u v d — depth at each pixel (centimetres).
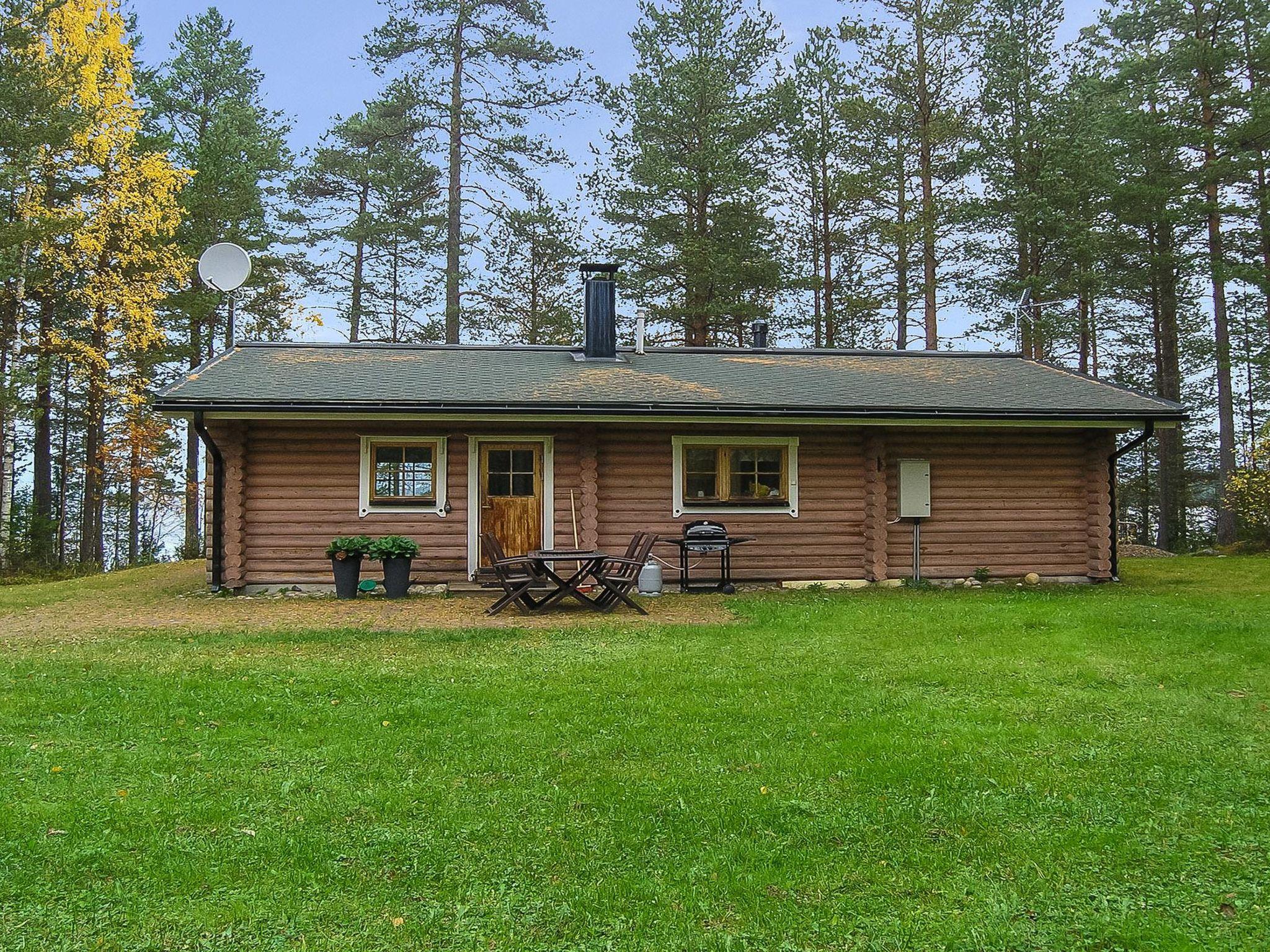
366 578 1224
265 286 2797
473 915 337
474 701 625
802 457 1319
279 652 790
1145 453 3017
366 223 2805
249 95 3075
